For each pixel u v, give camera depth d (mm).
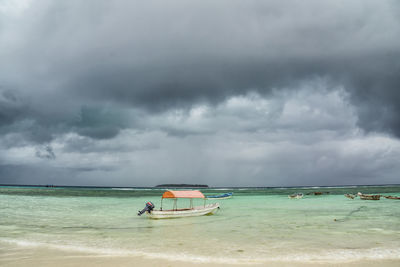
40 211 28641
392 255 10664
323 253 11016
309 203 39500
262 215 24734
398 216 23266
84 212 28031
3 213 26469
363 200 44844
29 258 10508
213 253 11102
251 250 11586
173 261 9969
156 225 19031
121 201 46156
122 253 11203
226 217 23391
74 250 11773
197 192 24375
